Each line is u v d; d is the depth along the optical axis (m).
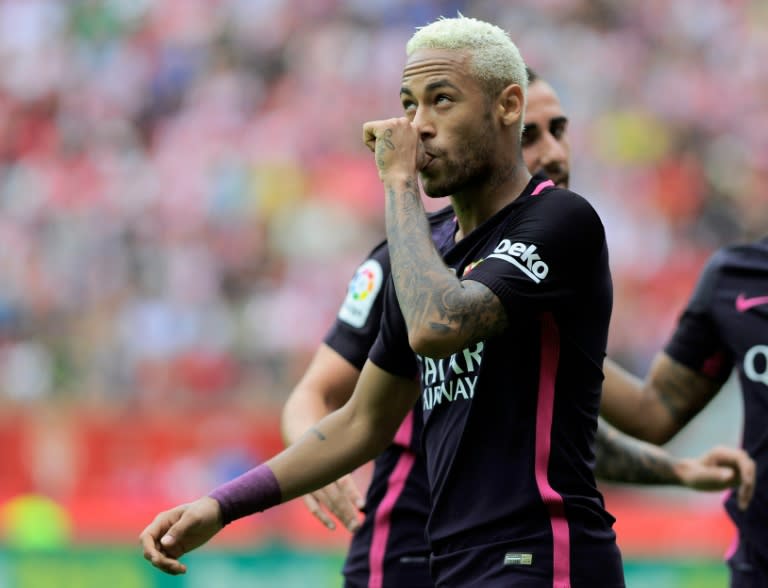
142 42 59.25
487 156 10.58
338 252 48.53
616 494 33.34
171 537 10.56
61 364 43.88
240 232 49.41
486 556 10.17
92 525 28.14
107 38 59.94
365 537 13.73
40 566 24.47
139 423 34.25
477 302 9.92
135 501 33.44
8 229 50.38
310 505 13.05
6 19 60.97
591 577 10.17
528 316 10.12
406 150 10.51
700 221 52.31
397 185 10.42
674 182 53.31
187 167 52.47
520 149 10.91
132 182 52.38
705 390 14.33
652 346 45.06
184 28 59.16
